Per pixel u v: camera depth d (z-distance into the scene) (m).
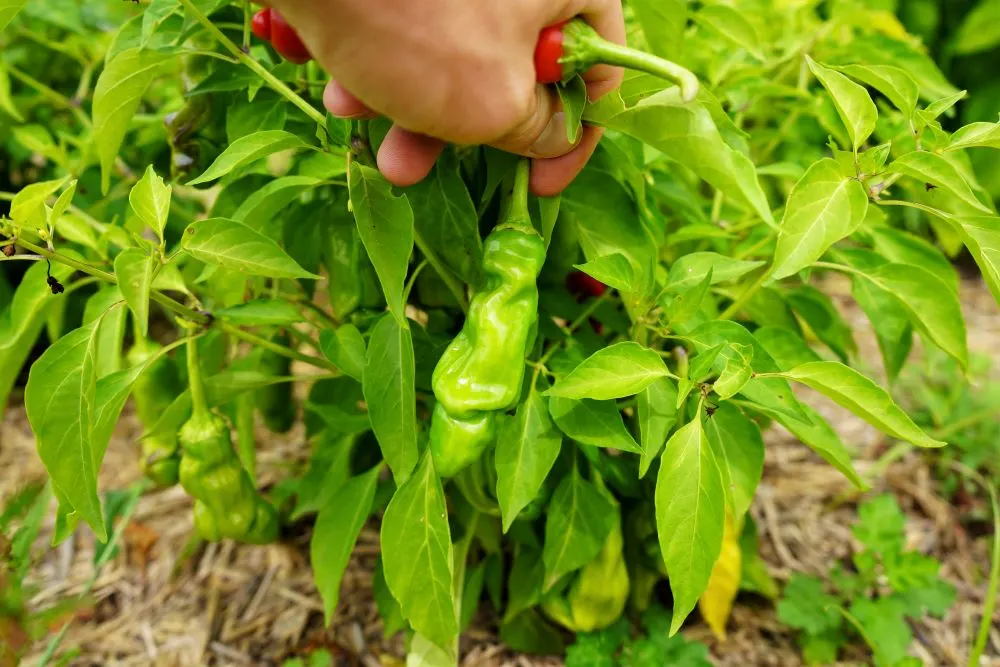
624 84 0.35
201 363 0.55
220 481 0.47
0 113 0.70
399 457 0.39
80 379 0.37
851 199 0.35
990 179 1.02
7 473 0.76
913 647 0.60
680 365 0.41
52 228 0.37
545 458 0.39
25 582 0.62
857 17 0.56
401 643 0.59
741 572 0.59
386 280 0.35
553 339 0.45
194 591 0.63
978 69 1.11
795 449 0.79
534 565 0.53
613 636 0.54
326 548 0.47
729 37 0.46
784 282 0.57
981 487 0.73
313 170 0.42
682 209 0.51
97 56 0.70
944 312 0.40
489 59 0.28
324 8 0.26
